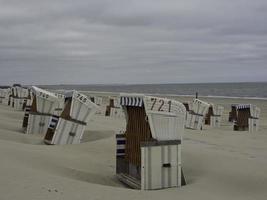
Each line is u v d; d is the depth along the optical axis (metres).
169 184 8.68
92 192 7.18
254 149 14.98
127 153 10.04
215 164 10.91
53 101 17.17
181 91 152.88
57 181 7.56
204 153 12.58
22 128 18.56
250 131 22.34
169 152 8.68
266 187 8.76
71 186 7.37
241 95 105.25
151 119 8.63
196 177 9.79
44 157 10.42
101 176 9.80
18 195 6.54
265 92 124.25
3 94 40.38
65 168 9.68
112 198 6.98
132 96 9.31
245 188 8.77
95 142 14.48
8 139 14.56
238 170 10.12
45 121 17.23
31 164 9.05
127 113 10.16
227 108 48.22
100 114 32.97
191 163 11.26
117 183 9.46
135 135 9.62
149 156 8.54
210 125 27.52
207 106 24.14
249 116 23.48
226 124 29.45
